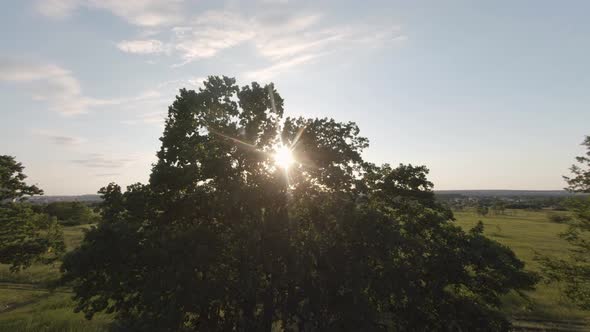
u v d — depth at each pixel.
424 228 14.62
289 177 13.41
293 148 13.87
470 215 115.44
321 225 12.88
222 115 14.27
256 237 11.96
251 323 12.73
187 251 11.20
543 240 55.94
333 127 14.47
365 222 12.26
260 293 12.51
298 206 13.53
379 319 12.18
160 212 13.73
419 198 14.92
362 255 12.13
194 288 10.92
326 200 13.30
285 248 12.00
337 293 11.83
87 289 11.99
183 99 14.00
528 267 33.31
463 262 12.88
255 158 13.12
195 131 14.02
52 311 20.53
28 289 26.62
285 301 12.78
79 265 10.96
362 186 14.19
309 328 12.13
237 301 12.76
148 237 11.91
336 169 13.84
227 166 12.90
